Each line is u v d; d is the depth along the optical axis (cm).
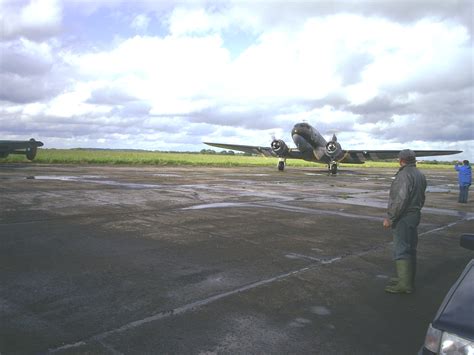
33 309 410
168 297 456
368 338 370
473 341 204
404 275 492
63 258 595
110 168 3328
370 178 3145
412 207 493
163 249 670
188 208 1145
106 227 832
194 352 333
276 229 881
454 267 617
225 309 428
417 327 398
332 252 693
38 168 2900
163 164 4819
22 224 829
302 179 2741
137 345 341
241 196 1503
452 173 5444
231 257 637
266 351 339
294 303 452
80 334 358
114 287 481
